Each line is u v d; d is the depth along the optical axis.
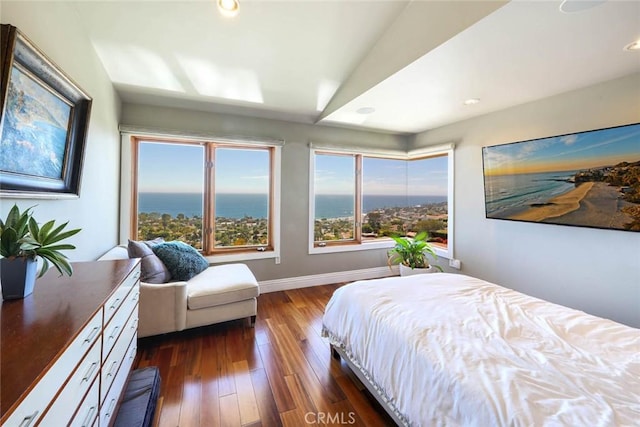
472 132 3.12
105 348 1.01
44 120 1.28
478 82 2.12
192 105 2.93
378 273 4.10
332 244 3.88
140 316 2.07
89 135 1.86
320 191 3.78
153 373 1.65
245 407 1.55
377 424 1.45
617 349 1.17
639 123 1.83
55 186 1.40
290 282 3.55
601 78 2.00
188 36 1.92
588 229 2.16
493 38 1.52
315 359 2.02
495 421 0.84
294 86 2.64
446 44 1.58
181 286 2.17
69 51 1.56
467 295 1.78
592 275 2.14
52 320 0.82
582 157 2.13
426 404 1.08
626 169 1.90
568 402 0.86
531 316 1.47
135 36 1.89
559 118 2.32
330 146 3.62
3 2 1.03
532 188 2.48
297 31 1.95
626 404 0.85
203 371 1.86
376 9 1.84
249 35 1.96
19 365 0.62
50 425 0.65
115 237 2.54
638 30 1.43
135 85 2.47
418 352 1.19
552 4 1.24
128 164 2.69
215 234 3.24
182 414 1.49
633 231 1.89
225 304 2.38
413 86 2.18
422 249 3.52
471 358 1.10
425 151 3.78
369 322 1.55
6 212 1.07
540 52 1.66
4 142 1.01
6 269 0.94
